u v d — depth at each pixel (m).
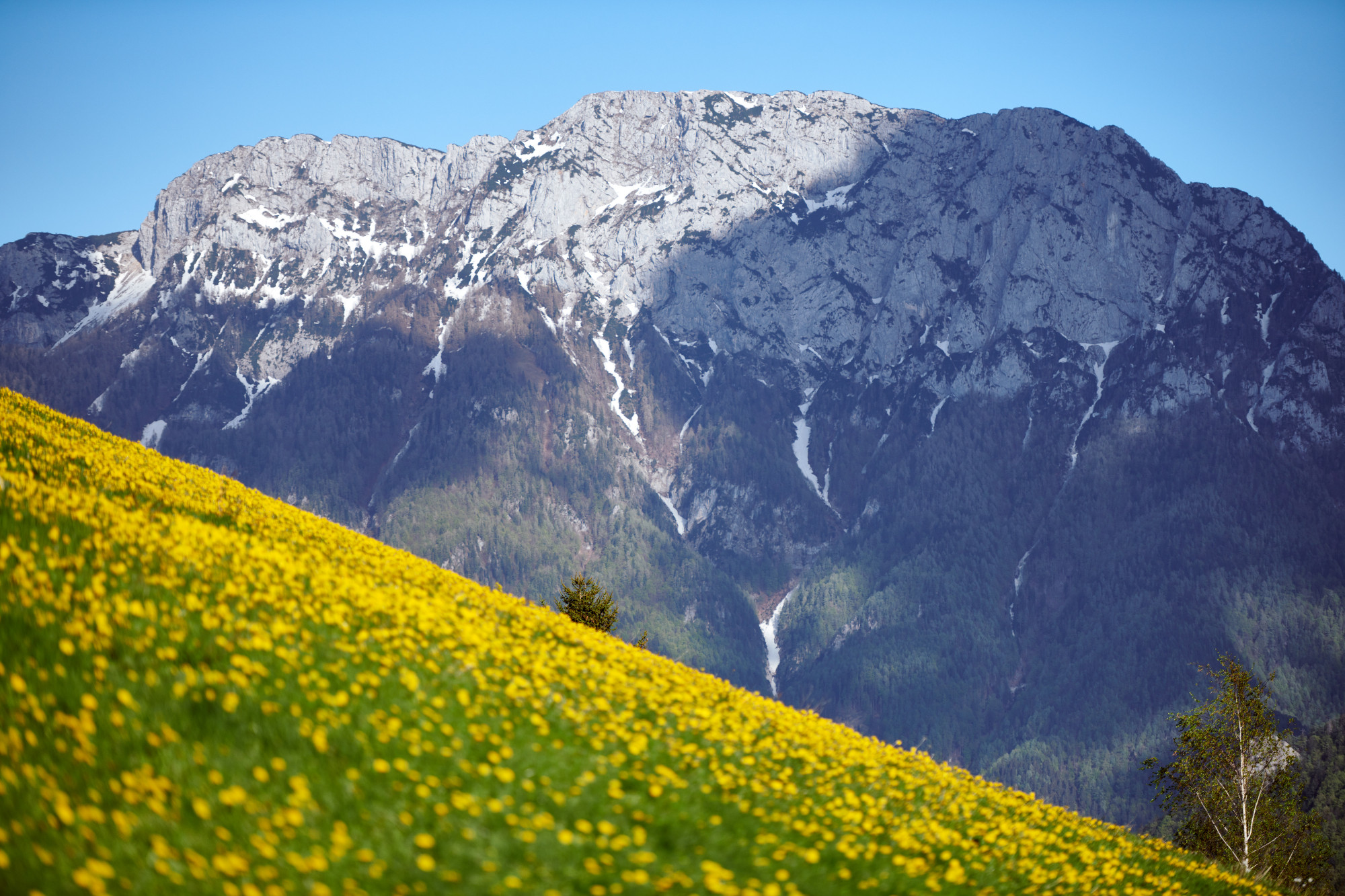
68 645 10.12
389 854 8.85
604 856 9.56
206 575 13.31
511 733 11.63
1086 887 13.27
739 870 10.29
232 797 8.75
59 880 7.57
